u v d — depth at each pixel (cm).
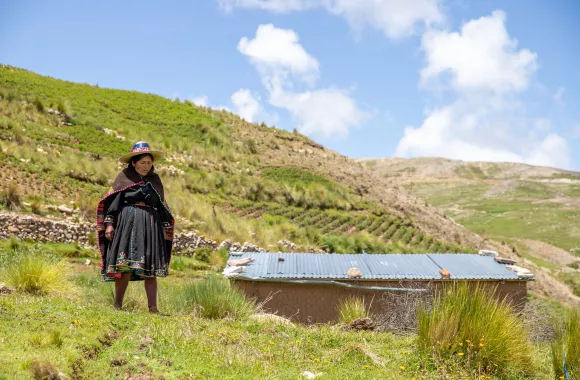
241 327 698
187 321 660
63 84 5303
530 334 869
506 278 1166
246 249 2527
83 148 3384
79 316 611
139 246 697
